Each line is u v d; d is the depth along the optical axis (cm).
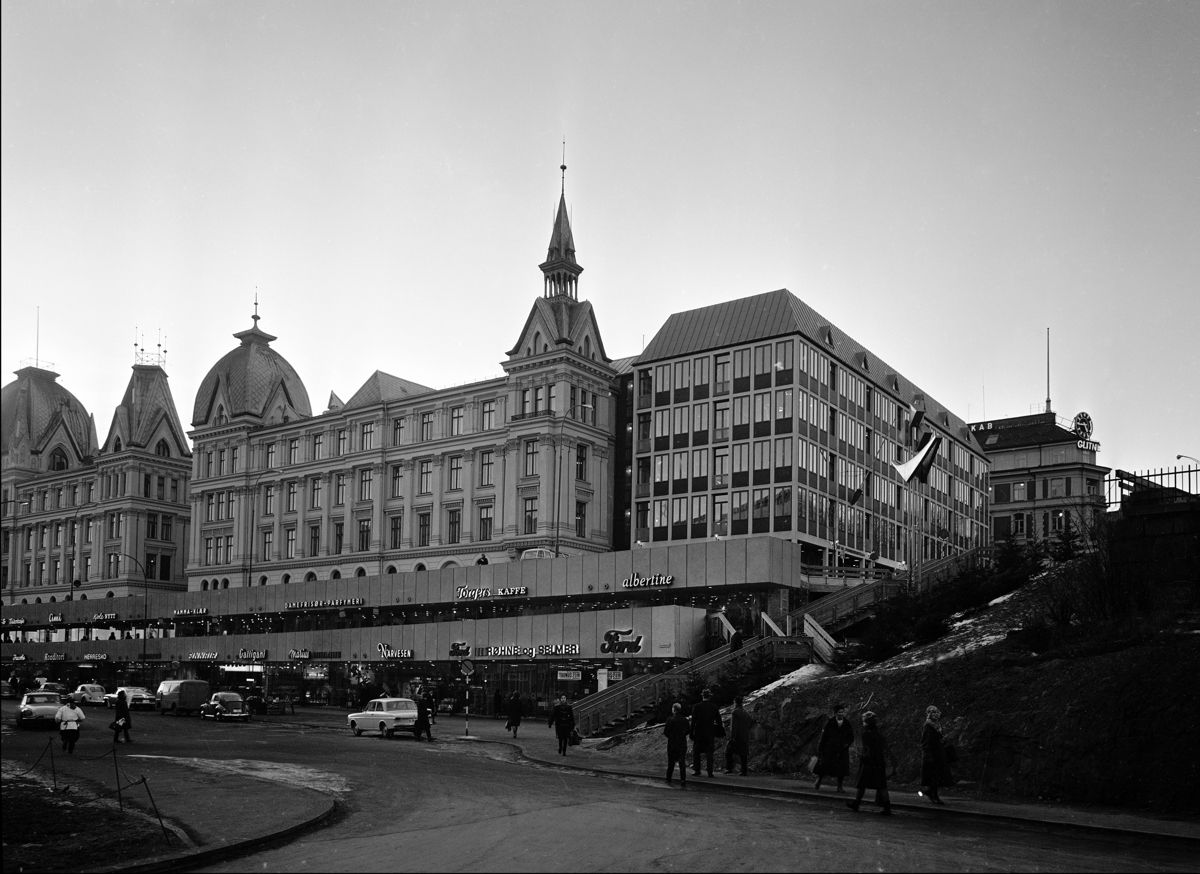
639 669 6178
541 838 1869
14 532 15100
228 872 1619
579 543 9281
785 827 2022
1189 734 2369
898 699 3058
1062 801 2459
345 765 3416
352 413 10875
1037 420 13400
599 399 9794
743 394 8838
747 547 6506
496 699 6638
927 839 1920
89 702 7862
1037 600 3719
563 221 10006
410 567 10212
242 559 11688
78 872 1608
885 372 10500
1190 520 3133
